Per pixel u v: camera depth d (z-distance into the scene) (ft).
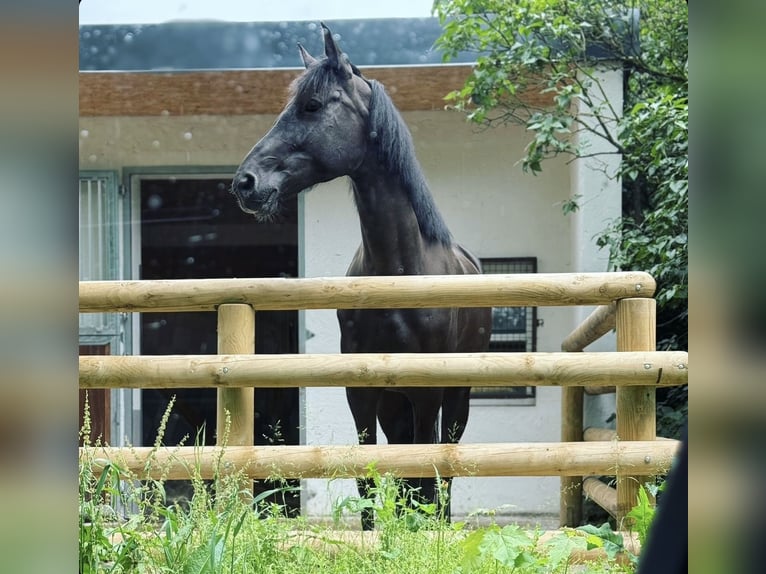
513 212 21.74
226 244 24.06
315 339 22.33
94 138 22.77
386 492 8.23
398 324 11.98
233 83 19.27
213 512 7.09
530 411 21.26
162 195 23.80
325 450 9.59
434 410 12.28
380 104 12.16
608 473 9.59
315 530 7.71
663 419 16.58
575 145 19.07
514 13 17.99
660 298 16.35
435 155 21.91
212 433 22.29
